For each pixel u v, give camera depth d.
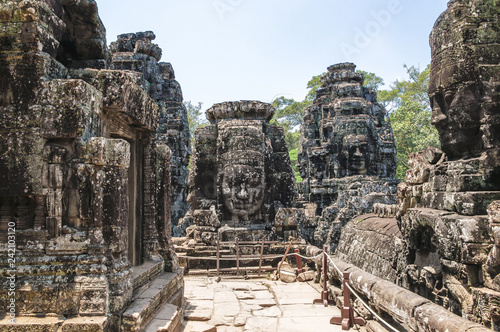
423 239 5.81
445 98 5.59
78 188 5.00
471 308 4.50
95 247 4.93
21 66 5.04
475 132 5.39
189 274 11.59
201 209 13.67
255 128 13.48
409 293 5.09
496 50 5.34
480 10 5.42
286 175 14.31
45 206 4.96
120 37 22.61
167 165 8.24
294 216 13.20
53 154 4.95
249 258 11.26
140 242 7.33
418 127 30.25
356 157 21.36
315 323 6.62
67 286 4.75
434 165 6.05
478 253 4.58
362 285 6.26
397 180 21.36
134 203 7.28
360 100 22.50
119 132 6.52
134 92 6.38
